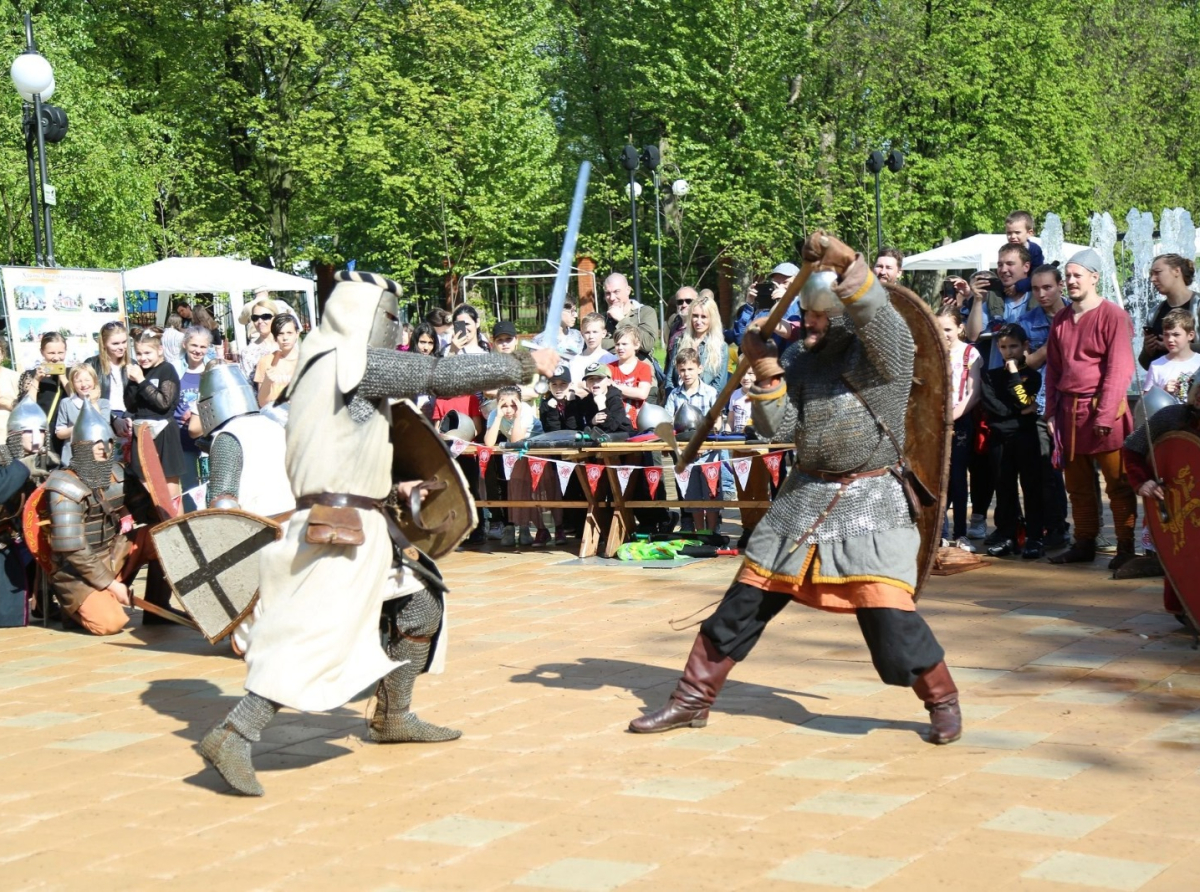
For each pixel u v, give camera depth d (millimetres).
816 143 31000
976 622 6898
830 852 3748
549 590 8477
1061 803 4113
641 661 6375
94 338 13344
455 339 10992
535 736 5137
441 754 4961
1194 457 6039
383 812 4301
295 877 3748
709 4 30625
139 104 28422
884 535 4797
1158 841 3766
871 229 31391
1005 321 9414
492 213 30547
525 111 32156
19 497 8258
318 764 4906
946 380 4852
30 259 23516
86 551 7805
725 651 5094
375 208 30297
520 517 10500
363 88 28500
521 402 10641
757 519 9453
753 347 4848
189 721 5715
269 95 28781
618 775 4582
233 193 28938
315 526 4449
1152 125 40750
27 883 3799
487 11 30672
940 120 32719
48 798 4625
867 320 4578
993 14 32531
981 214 32625
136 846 4078
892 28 31125
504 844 3934
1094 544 8508
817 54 31078
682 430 9586
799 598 4949
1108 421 7965
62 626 8234
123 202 24281
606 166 35156
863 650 6410
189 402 10141
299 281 21438
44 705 6113
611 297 11336
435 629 5082
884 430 4809
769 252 31547
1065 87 34188
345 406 4559
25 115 14828
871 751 4770
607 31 33094
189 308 18078
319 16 28797
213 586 6199
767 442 9078
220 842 4086
